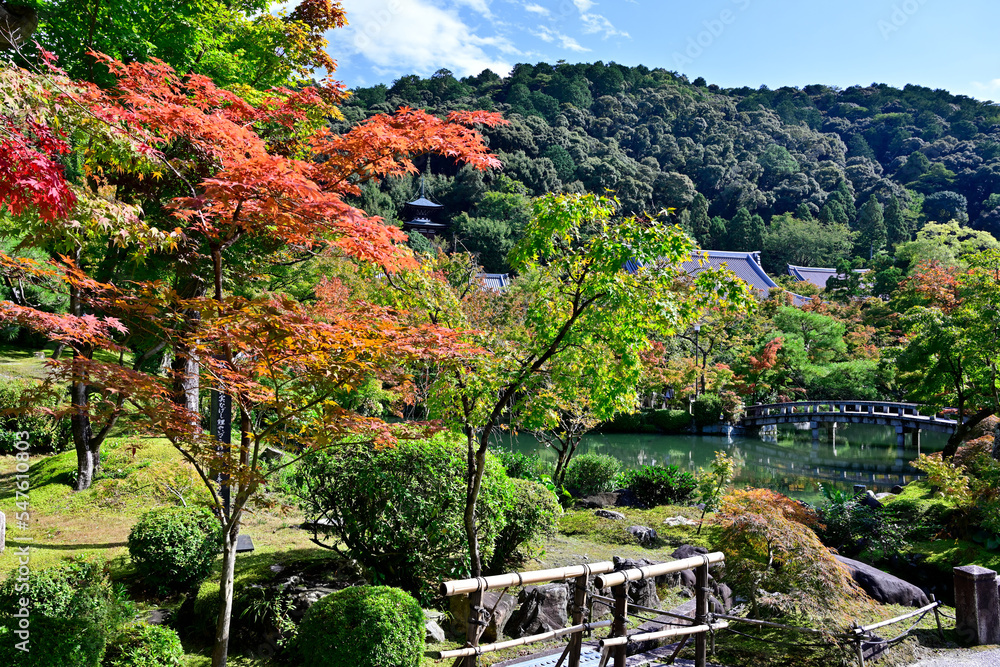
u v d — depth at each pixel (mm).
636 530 9250
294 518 8055
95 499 8070
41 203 3211
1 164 2994
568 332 5184
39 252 7660
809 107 82188
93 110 3754
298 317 3480
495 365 5105
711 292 5090
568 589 6078
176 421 3658
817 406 23234
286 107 4781
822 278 52250
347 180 4621
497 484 6098
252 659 4758
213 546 5895
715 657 5379
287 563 6121
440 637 5246
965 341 13766
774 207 65625
